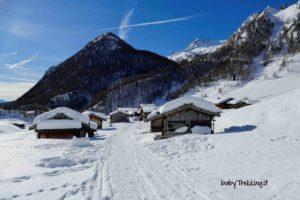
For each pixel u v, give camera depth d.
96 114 78.31
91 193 11.52
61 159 18.30
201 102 34.22
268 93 125.19
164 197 10.84
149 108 111.38
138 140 36.81
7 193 11.86
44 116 41.66
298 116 28.52
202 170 15.48
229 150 20.84
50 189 12.33
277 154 17.14
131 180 13.51
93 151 24.64
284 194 10.60
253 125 31.70
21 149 26.66
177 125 34.19
